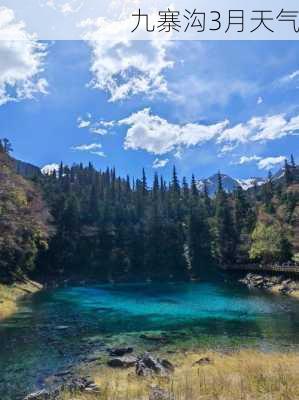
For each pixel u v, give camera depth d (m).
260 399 12.26
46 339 28.50
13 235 53.94
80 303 49.59
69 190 114.62
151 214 106.00
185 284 81.81
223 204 101.19
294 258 75.56
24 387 18.19
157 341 28.33
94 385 16.23
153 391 13.95
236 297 55.69
